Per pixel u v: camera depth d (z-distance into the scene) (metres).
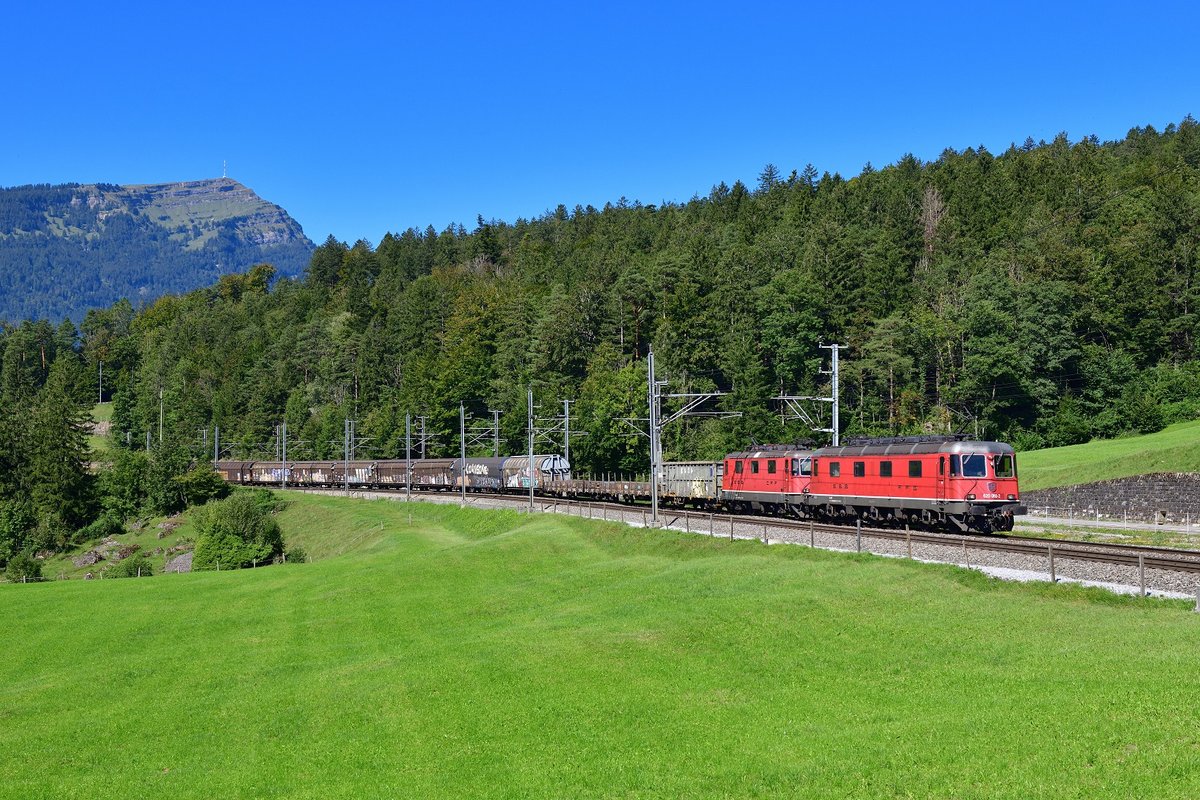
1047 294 98.88
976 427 98.56
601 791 16.38
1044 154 161.75
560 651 26.55
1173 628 21.80
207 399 190.00
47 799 19.86
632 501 78.31
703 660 24.52
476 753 19.08
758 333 112.94
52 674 34.38
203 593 50.84
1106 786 13.83
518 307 149.00
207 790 18.98
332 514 104.88
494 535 69.88
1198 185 140.00
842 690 20.80
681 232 177.75
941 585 29.84
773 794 15.31
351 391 173.88
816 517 54.88
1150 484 54.03
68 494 115.31
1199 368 98.25
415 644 32.25
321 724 22.75
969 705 18.45
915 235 139.75
